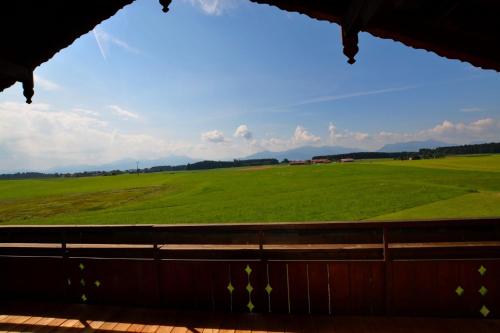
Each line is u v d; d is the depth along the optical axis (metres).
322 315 4.00
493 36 3.19
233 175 74.25
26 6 3.87
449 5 2.93
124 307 4.38
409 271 3.90
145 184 62.28
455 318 3.82
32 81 4.64
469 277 3.83
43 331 3.86
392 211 25.98
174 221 25.52
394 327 3.68
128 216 28.14
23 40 4.28
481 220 3.88
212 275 4.21
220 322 3.92
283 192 41.03
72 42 4.43
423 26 3.41
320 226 4.06
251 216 26.84
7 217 30.67
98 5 4.05
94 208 34.06
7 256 4.74
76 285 4.57
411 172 59.25
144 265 4.36
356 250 4.02
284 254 4.11
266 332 3.67
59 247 4.64
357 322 3.82
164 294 4.32
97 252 4.52
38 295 4.67
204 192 44.56
